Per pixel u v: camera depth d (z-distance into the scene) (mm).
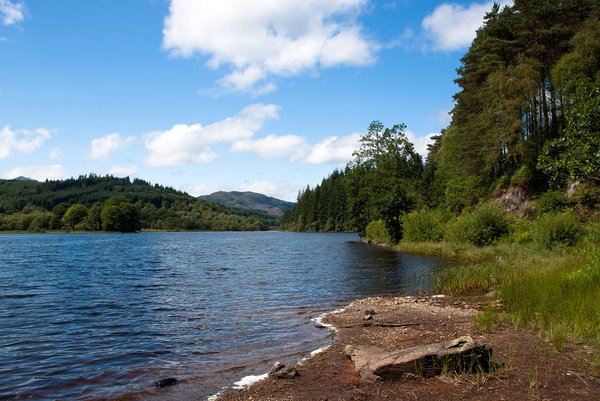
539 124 45875
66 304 16953
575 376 6574
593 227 24656
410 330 11016
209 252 51344
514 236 32812
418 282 21469
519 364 7215
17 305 16812
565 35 40125
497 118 43250
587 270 13242
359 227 73625
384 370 7094
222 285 22172
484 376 6770
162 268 32125
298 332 11961
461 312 13234
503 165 49156
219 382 8062
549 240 26203
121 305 16641
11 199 159250
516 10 41719
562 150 21672
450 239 38219
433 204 63250
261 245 67812
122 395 7508
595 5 38344
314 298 17844
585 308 9789
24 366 9250
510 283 14891
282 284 22203
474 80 49156
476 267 20984
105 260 39844
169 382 8102
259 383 7781
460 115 55250
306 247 58656
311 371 8195
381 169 64312
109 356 9914
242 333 11969
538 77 40438
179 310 15516
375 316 13438
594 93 19516
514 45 42969
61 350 10469
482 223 34656
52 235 115438
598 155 18500
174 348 10516
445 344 7402
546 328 9297
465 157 50562
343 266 30688
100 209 133375
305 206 167875
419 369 6980
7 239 89812
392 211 52719
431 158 86750
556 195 33375
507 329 9758
